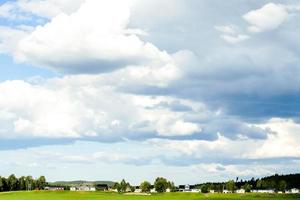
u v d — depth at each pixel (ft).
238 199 636.48
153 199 592.19
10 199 555.28
